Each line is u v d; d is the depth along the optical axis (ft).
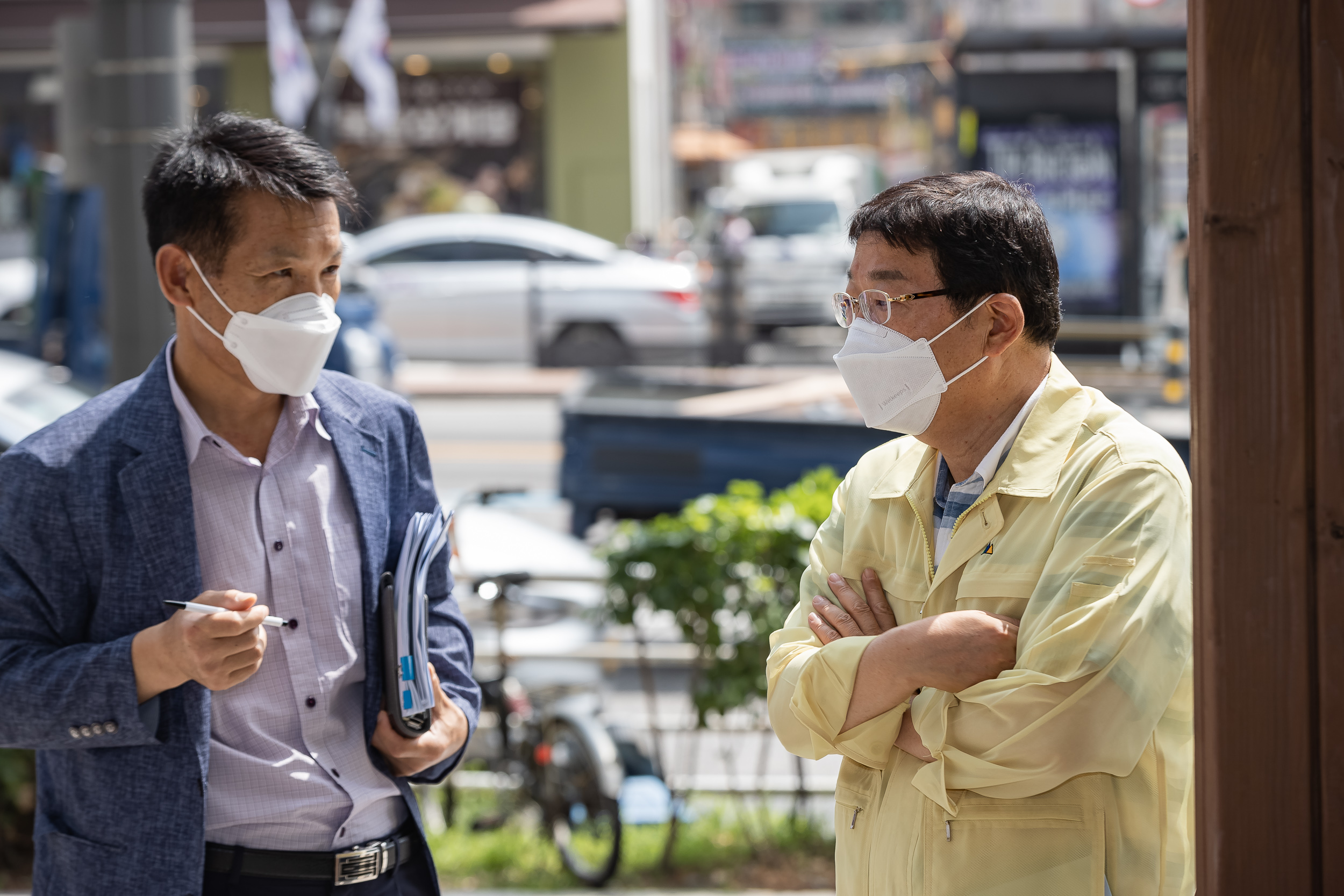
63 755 7.91
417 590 8.43
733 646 18.19
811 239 75.20
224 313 7.94
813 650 8.43
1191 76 6.38
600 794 17.97
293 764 8.11
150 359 23.06
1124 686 7.31
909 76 157.17
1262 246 6.19
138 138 22.65
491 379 60.75
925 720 7.72
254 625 7.33
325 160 8.14
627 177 87.04
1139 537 7.52
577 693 20.77
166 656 7.32
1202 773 6.43
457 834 19.56
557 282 62.80
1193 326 6.41
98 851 7.73
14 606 7.73
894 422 8.18
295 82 58.70
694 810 19.99
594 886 17.85
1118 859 7.54
